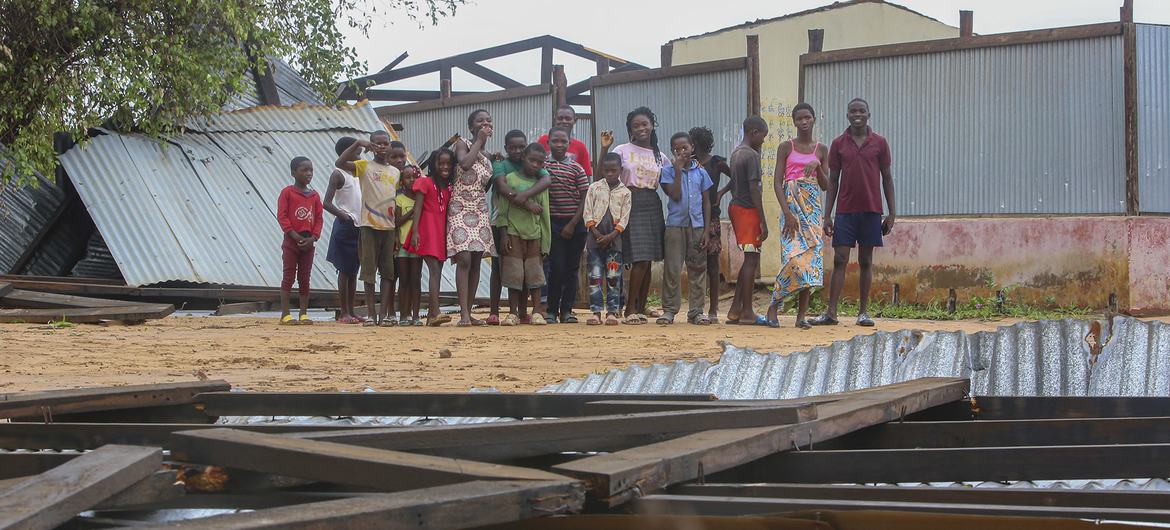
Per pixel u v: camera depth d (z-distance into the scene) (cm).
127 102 1366
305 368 687
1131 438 331
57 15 1310
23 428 357
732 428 311
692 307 1053
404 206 1023
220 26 1457
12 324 1014
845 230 1018
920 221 1473
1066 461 287
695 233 1043
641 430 305
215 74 1427
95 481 230
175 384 441
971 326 1173
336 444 268
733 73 1562
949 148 1474
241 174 1427
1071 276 1382
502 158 1018
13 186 1379
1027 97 1431
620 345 830
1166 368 470
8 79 1329
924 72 1487
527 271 1016
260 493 268
